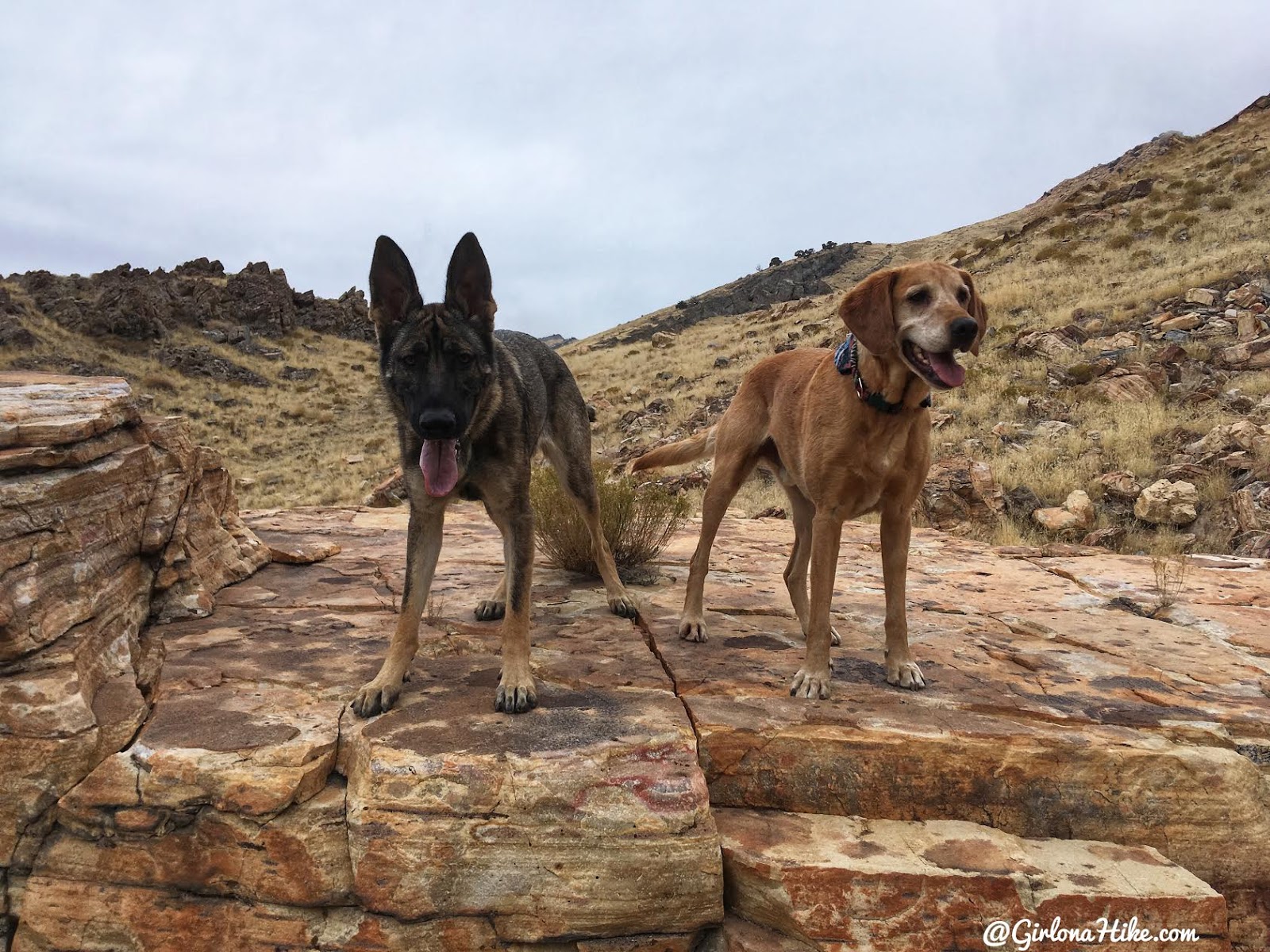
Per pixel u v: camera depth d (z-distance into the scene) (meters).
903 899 1.12
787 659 1.60
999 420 4.83
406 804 1.13
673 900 1.13
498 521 1.47
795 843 1.19
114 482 1.55
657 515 2.30
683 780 1.18
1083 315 6.55
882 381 1.38
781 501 4.38
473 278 1.44
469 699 1.37
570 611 1.87
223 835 1.14
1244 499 3.18
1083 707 1.42
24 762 1.17
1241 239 7.56
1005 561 2.62
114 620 1.48
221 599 1.87
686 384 9.44
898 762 1.27
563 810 1.14
